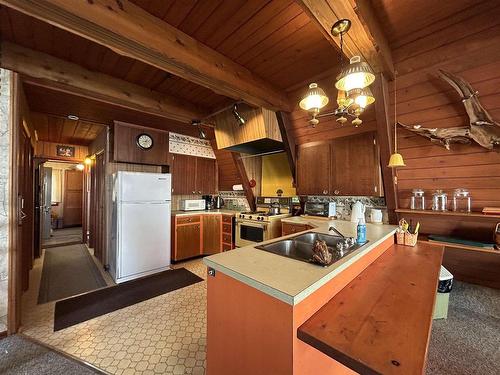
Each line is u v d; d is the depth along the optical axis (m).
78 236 6.36
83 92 2.39
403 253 1.93
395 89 2.27
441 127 2.19
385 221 2.98
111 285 3.12
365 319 0.94
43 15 1.35
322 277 1.06
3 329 2.02
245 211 4.56
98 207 4.27
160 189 3.67
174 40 1.77
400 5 1.63
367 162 2.80
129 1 1.53
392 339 0.80
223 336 1.22
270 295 0.96
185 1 1.54
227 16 1.67
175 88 2.81
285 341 0.91
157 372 1.63
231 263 1.26
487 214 2.05
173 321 2.27
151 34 1.64
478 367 1.63
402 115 2.35
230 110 3.34
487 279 2.32
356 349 0.75
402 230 2.24
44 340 1.97
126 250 3.28
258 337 1.03
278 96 2.81
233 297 1.17
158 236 3.63
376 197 3.07
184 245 4.16
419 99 2.20
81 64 2.28
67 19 1.39
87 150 5.52
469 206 2.23
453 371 1.60
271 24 1.76
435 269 1.54
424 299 1.12
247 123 3.18
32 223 3.72
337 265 1.22
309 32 1.85
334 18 1.45
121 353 1.82
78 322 2.24
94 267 3.82
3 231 2.02
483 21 1.69
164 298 2.76
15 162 2.07
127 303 2.63
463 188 2.25
